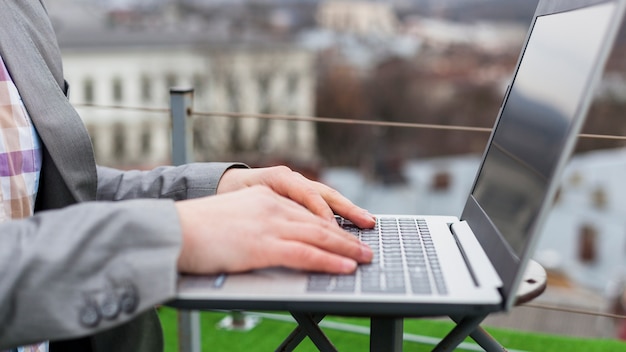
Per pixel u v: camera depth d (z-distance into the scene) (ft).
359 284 1.56
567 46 1.78
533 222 1.50
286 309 1.50
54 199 2.32
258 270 1.64
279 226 1.67
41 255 1.43
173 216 1.60
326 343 1.84
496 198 1.96
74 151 2.28
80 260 1.45
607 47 1.49
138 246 1.51
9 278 1.40
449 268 1.69
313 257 1.61
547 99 1.80
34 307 1.40
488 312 1.47
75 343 2.28
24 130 2.19
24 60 2.25
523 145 1.88
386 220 2.27
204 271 1.60
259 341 5.07
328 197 2.19
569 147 1.49
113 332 2.26
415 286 1.55
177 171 2.41
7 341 1.42
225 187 2.27
